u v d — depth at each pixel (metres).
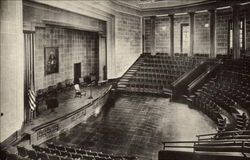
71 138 13.31
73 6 16.86
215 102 16.45
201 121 15.44
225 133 10.91
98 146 12.41
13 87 11.05
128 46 26.91
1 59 10.06
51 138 13.04
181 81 20.80
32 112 13.57
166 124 15.22
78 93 18.97
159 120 15.97
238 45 20.25
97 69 24.95
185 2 24.77
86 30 21.38
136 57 28.34
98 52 24.67
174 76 23.19
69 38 21.89
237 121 12.49
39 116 14.17
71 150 10.41
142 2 27.25
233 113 13.62
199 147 9.35
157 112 17.58
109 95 20.84
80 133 14.01
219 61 21.89
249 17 20.61
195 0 23.75
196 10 24.17
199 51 26.34
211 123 14.99
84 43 24.12
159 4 26.62
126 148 12.20
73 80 22.88
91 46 24.75
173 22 26.66
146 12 27.72
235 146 9.10
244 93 14.80
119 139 13.25
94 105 17.39
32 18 13.52
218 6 21.70
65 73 21.66
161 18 28.44
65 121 14.02
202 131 13.87
